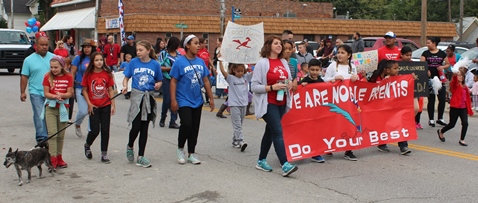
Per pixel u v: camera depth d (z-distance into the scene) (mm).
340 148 8375
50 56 9000
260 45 9039
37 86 8891
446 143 9984
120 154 8859
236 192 6582
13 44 27094
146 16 30625
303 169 7801
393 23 36938
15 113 13930
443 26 37688
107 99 8148
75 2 39125
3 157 8633
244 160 8414
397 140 8930
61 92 7590
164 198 6371
